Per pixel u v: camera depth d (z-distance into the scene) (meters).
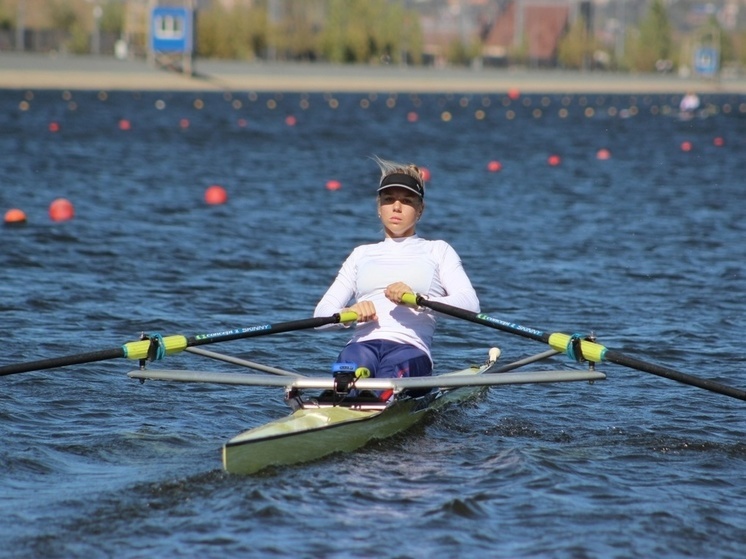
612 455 27.69
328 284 50.16
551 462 26.92
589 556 21.25
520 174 104.75
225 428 29.72
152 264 53.84
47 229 63.19
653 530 22.61
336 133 163.25
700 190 91.44
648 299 47.59
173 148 127.50
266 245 60.06
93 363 36.19
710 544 22.03
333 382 28.06
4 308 43.56
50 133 142.88
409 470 26.22
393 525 22.66
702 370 36.47
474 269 54.00
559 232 66.56
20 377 33.91
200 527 22.47
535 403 32.62
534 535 22.28
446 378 28.36
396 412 28.92
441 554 21.25
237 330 29.22
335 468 26.23
